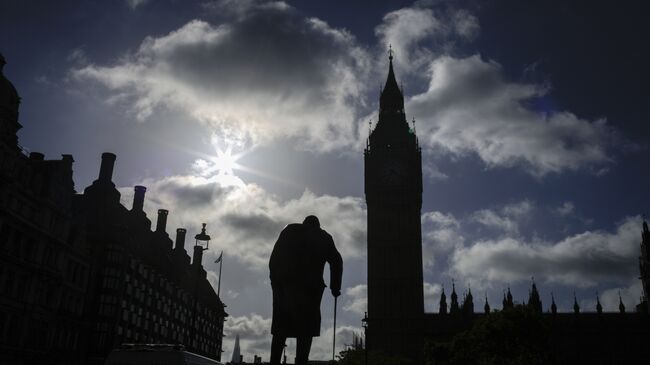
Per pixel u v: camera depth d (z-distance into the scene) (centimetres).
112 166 10412
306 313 1202
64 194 7756
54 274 7300
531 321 7706
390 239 15600
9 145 6481
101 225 9681
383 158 16288
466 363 8025
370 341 14788
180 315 12456
